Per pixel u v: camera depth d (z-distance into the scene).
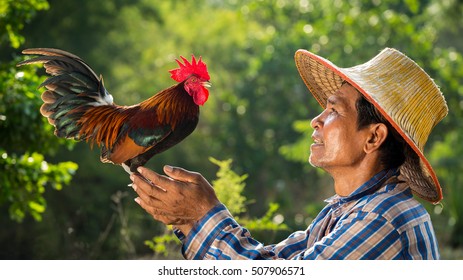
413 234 2.72
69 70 3.39
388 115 2.75
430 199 3.16
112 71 17.84
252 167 18.02
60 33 17.25
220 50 19.81
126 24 18.45
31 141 6.92
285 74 16.95
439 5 15.36
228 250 2.73
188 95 3.19
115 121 3.23
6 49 13.48
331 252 2.67
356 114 2.86
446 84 13.97
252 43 18.28
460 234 12.63
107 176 15.55
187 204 2.78
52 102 3.37
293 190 18.19
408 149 2.92
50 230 13.41
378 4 14.73
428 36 14.98
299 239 3.09
